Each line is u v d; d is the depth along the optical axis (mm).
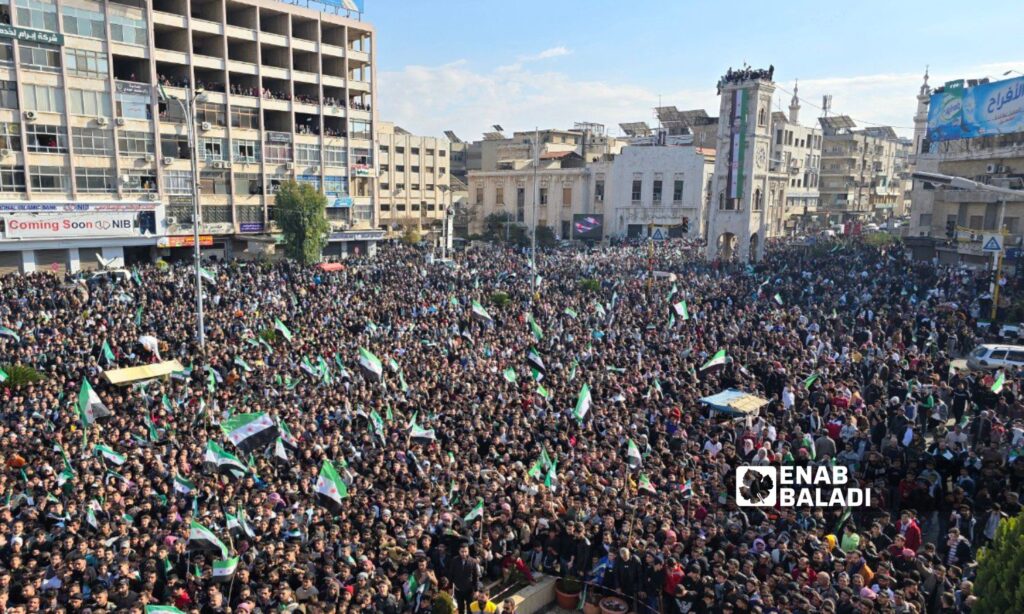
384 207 87062
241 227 58281
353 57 66250
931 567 11234
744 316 30359
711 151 83812
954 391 20859
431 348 26141
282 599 10352
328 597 10562
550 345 26812
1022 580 7148
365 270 45156
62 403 19062
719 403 18641
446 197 94250
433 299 35156
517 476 14922
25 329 26078
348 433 17562
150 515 13312
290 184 54344
